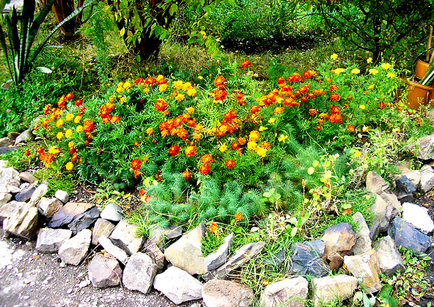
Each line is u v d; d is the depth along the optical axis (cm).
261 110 286
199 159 266
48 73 417
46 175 293
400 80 357
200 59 462
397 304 197
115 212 257
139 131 287
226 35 579
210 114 264
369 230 224
